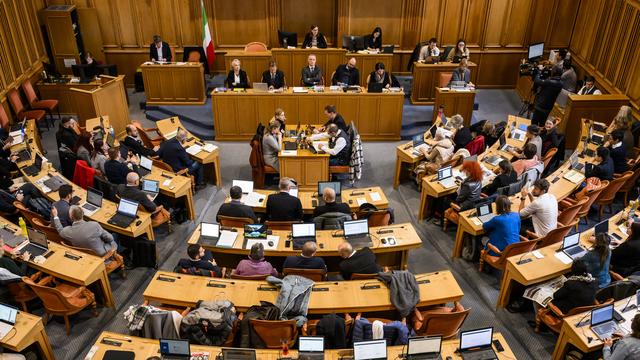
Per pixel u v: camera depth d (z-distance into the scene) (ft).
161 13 50.83
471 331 18.67
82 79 45.75
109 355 18.34
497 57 52.60
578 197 30.01
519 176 30.73
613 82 42.34
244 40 52.80
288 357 18.67
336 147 34.40
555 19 50.65
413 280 21.75
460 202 29.60
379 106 41.68
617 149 32.48
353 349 18.49
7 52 42.29
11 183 30.94
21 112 41.91
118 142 36.09
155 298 21.38
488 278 27.22
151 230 28.19
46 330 23.43
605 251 22.38
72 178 34.06
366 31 52.01
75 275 22.88
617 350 17.53
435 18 51.44
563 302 21.44
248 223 26.32
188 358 18.33
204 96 47.37
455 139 35.76
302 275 22.68
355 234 25.71
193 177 34.58
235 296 21.56
